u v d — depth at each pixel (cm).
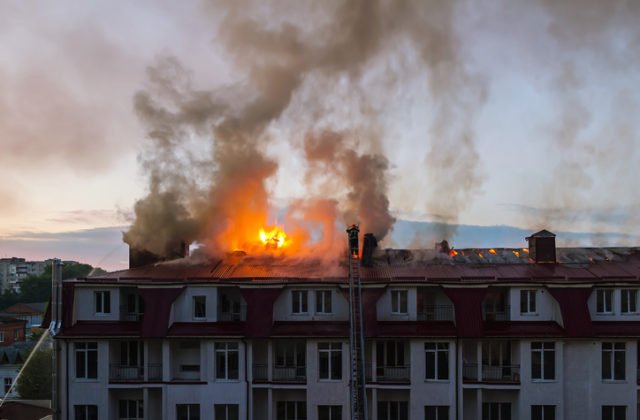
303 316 3353
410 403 3228
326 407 3259
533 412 3195
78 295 3425
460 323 3216
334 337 3231
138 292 3497
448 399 3203
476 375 3269
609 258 3759
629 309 3306
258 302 3306
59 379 3316
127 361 3438
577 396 3206
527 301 3328
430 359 3241
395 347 3347
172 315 3341
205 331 3291
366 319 3244
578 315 3209
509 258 3812
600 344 3212
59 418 3294
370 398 3288
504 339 3222
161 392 3366
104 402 3297
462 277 3319
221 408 3297
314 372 3253
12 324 9856
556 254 3872
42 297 14962
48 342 6994
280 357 3372
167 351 3300
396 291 3350
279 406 3372
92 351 3334
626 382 3194
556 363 3195
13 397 6719
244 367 3288
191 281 3366
